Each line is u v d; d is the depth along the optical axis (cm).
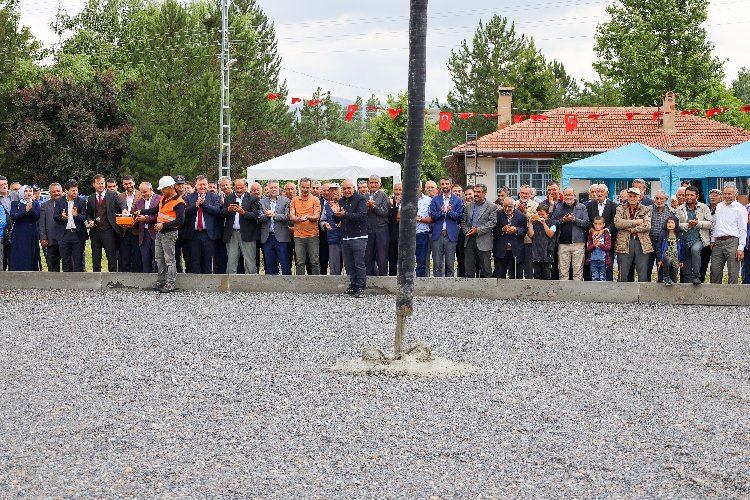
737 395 897
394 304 1541
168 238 1689
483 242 1686
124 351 1118
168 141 4975
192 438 734
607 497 602
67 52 7706
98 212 1759
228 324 1325
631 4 5688
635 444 724
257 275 1711
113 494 601
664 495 607
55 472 647
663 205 1622
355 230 1633
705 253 1680
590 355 1102
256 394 891
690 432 761
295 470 652
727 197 1614
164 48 5200
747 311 1488
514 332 1265
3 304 1540
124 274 1738
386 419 795
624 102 5734
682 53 5638
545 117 3591
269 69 6556
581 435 749
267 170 2253
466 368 1015
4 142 5794
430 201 1747
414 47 1027
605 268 1659
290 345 1158
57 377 970
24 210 1830
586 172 2464
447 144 6988
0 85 5897
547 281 1616
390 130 5450
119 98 6088
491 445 717
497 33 6950
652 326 1327
